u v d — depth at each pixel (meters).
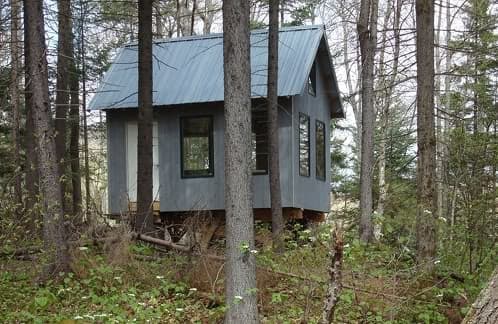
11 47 16.36
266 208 16.11
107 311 8.02
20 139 19.97
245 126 7.80
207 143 16.44
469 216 9.32
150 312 8.01
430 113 9.52
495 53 12.10
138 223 12.59
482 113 11.27
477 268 9.16
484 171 9.73
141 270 9.72
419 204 9.27
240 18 7.84
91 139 28.19
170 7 26.39
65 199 15.18
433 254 8.94
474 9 14.71
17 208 10.57
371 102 14.23
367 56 14.38
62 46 16.38
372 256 8.91
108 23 26.05
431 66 9.64
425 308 8.02
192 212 15.16
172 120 16.70
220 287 9.38
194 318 8.34
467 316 4.22
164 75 17.38
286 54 16.95
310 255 9.05
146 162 12.89
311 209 17.52
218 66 17.25
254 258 7.73
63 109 16.66
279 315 8.21
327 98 19.94
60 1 16.33
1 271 9.55
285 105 16.11
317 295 8.55
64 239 9.62
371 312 8.13
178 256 10.24
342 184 28.56
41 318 7.67
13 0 16.70
